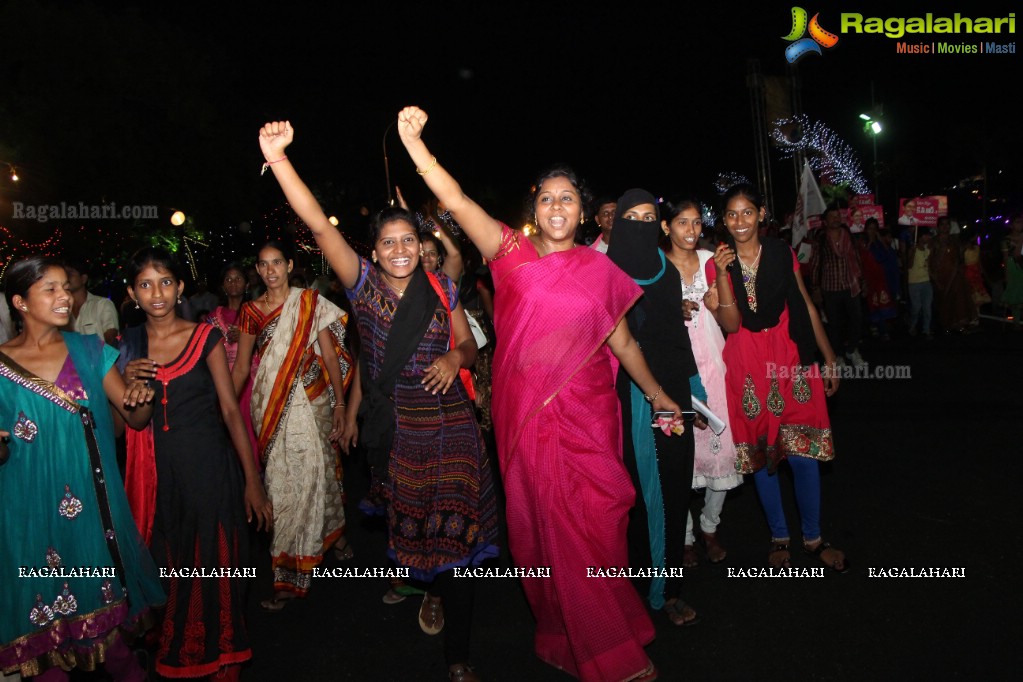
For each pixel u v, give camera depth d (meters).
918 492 6.15
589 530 3.77
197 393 3.93
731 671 3.91
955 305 14.11
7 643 3.30
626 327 4.00
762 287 4.85
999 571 4.75
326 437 5.21
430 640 4.44
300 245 18.56
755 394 4.93
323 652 4.35
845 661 3.92
